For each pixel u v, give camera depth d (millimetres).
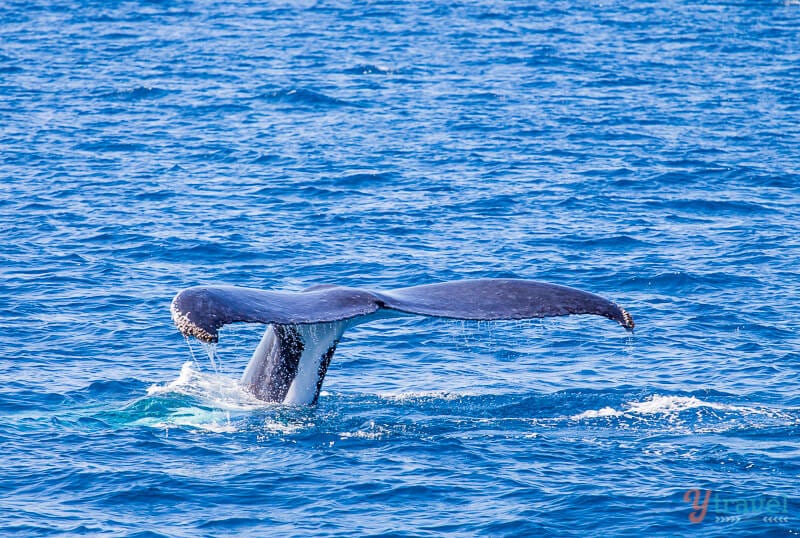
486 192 143625
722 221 130625
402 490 57031
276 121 197250
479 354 84500
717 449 62438
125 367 79625
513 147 173875
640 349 85688
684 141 180375
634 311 96812
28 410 69250
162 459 60531
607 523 53344
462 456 61312
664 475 58688
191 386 71375
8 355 81250
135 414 67250
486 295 56500
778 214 134000
